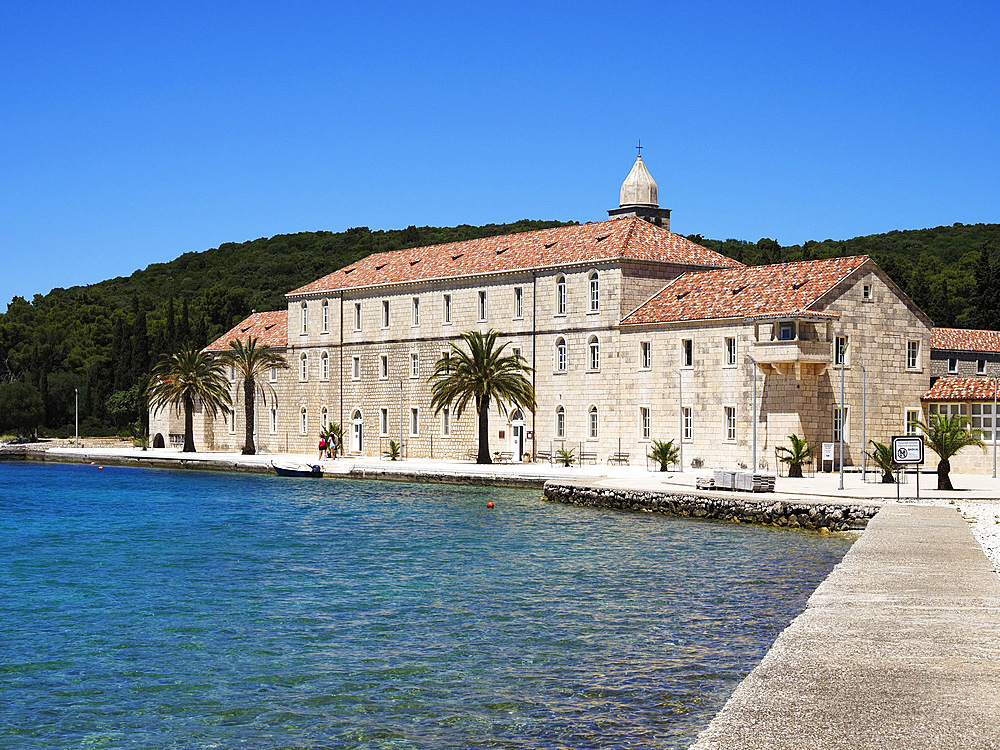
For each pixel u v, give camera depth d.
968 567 29.17
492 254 108.69
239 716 23.72
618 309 94.19
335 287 121.88
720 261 100.06
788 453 80.00
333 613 33.97
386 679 26.25
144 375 162.75
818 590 25.70
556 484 70.69
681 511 60.50
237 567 43.97
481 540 51.38
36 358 173.12
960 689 17.48
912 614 22.95
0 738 22.59
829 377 82.19
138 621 33.19
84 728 23.14
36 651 29.48
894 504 51.38
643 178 115.12
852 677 18.17
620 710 23.44
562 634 30.55
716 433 85.88
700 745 15.05
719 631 30.72
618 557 45.19
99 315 199.25
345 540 52.19
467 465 96.44
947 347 98.12
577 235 103.12
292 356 126.94
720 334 85.56
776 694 17.23
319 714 23.72
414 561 44.88
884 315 85.69
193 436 133.62
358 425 119.69
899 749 14.80
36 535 55.88
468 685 25.58
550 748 21.20
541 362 100.44
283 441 128.12
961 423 59.88
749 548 47.53
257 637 30.81
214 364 125.19
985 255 138.62
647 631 30.81
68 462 128.75
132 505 73.06
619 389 93.94
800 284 84.50
